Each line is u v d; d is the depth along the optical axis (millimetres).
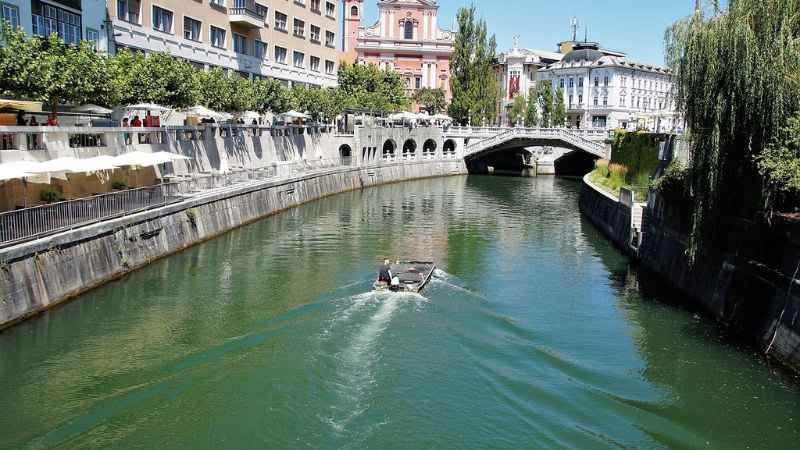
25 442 16078
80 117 37250
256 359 20672
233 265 32844
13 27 34062
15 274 22391
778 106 22062
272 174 51969
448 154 91688
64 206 25672
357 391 18781
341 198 61562
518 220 52031
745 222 23922
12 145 28141
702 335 24297
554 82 128625
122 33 45969
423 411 17828
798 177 20328
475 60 96500
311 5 77188
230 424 16859
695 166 24609
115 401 17969
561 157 101875
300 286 29078
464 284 30656
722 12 24031
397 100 101438
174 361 20547
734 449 16812
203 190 40438
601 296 29375
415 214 53438
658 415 18328
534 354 22172
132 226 30281
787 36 22156
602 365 21578
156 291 27938
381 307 26031
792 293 20688
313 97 67625
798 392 19703
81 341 22156
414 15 119500
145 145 38750
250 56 64625
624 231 39938
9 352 21125
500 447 16328
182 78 41312
